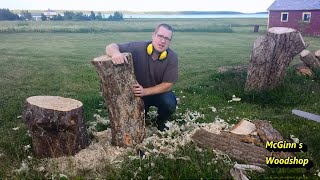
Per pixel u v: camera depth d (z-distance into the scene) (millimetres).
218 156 3395
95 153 3621
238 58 13477
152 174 3133
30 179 3180
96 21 56906
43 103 3570
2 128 4594
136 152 3650
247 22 60375
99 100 6016
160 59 3895
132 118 3703
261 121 4137
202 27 38906
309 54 8352
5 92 6707
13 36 24875
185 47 18297
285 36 6172
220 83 7391
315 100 6055
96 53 15023
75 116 3516
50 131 3482
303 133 4375
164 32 3693
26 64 10945
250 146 3553
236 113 5430
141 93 3715
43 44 19062
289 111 5500
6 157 3646
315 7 29766
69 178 3178
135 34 28297
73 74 9094
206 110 5586
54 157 3559
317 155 3619
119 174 3205
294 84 6793
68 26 38625
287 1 33719
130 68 3621
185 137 3797
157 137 3918
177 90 7137
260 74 6328
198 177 3070
